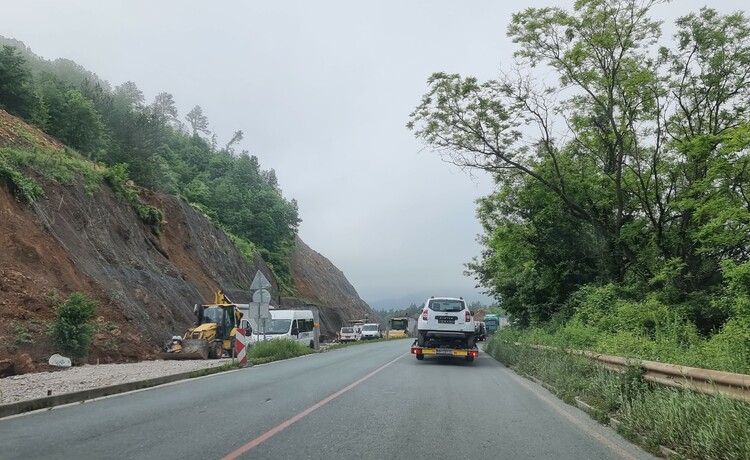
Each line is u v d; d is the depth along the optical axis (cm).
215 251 5462
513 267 3244
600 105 2597
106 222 3209
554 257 2984
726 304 1595
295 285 8656
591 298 2369
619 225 2647
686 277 2355
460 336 2245
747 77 2442
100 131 5016
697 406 676
